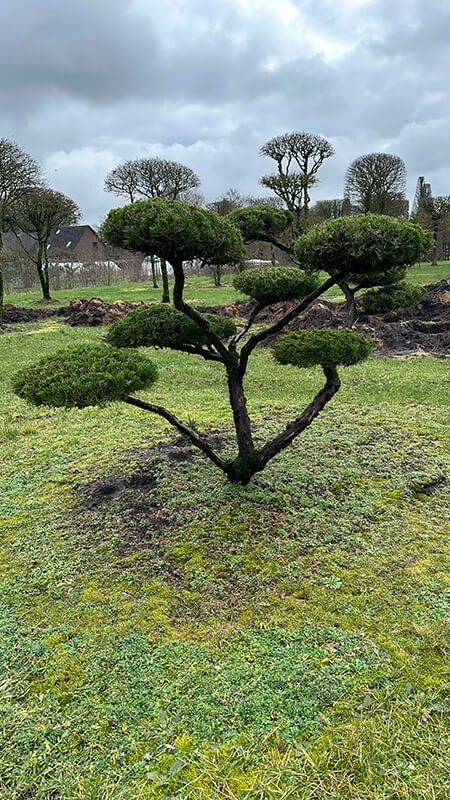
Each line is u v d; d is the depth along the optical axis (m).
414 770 1.88
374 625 2.68
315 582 3.06
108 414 6.54
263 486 4.17
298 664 2.42
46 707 2.25
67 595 3.04
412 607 2.80
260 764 1.94
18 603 2.99
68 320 16.91
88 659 2.53
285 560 3.27
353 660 2.43
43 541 3.63
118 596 3.01
